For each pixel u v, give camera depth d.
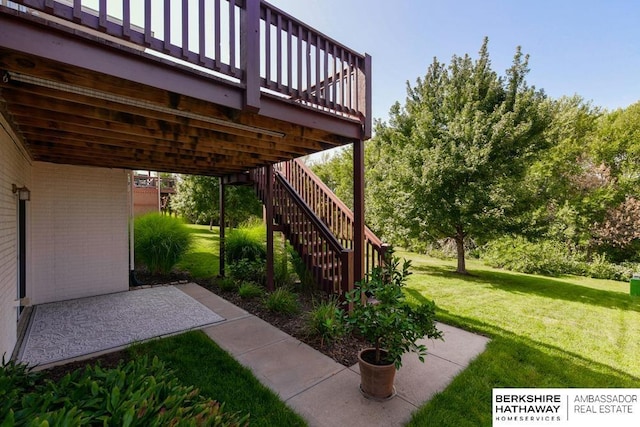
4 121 2.54
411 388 2.56
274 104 2.70
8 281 2.79
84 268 5.14
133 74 1.94
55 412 1.07
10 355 2.89
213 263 8.09
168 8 2.03
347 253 3.99
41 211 4.75
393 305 2.40
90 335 3.52
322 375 2.75
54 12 1.64
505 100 7.27
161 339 3.37
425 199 7.24
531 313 4.68
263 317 4.20
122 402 1.23
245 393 2.41
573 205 10.52
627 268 9.01
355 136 3.48
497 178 6.83
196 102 2.43
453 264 9.85
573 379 2.76
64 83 1.95
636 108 12.07
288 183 5.57
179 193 14.39
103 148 3.96
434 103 7.91
